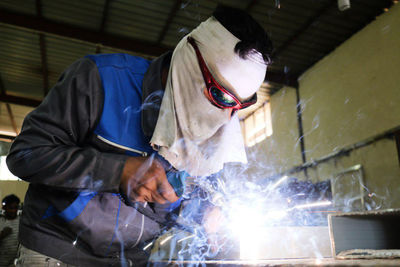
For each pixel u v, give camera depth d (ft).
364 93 20.72
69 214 2.69
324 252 3.35
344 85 22.33
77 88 2.69
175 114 2.68
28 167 2.42
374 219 3.12
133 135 2.85
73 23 22.34
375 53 20.30
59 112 2.61
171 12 20.77
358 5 19.74
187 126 2.71
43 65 27.68
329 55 23.95
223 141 2.86
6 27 23.04
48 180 2.44
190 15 20.89
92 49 25.12
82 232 2.75
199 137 2.73
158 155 2.78
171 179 2.59
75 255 2.77
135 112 2.90
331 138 22.86
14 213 13.76
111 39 23.06
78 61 2.90
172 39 23.44
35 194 2.77
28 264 2.64
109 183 2.46
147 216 3.09
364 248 3.01
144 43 23.73
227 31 2.65
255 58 2.62
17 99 32.94
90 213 2.76
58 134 2.59
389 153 18.42
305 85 26.07
